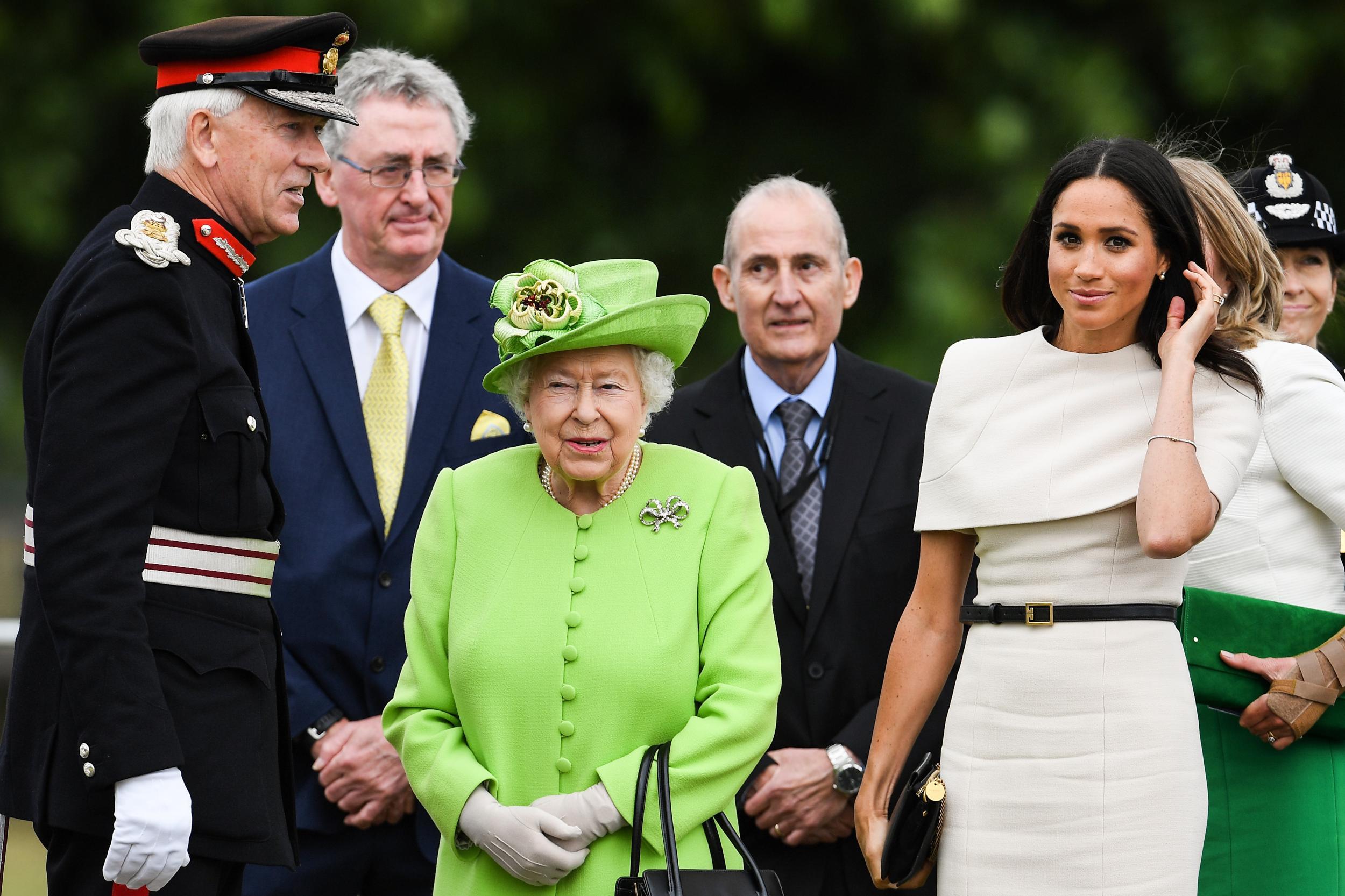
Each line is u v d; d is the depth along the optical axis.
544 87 44.22
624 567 13.60
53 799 12.47
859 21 44.19
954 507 13.32
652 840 12.88
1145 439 12.76
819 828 16.53
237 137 13.46
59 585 12.02
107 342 12.34
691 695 13.41
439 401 17.45
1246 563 14.36
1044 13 45.03
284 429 17.19
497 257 43.78
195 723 12.73
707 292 45.09
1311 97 44.59
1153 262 12.73
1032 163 42.62
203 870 12.84
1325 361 14.60
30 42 41.56
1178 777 12.43
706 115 45.81
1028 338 13.52
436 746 13.45
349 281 17.95
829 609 16.92
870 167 45.31
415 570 14.19
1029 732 12.73
